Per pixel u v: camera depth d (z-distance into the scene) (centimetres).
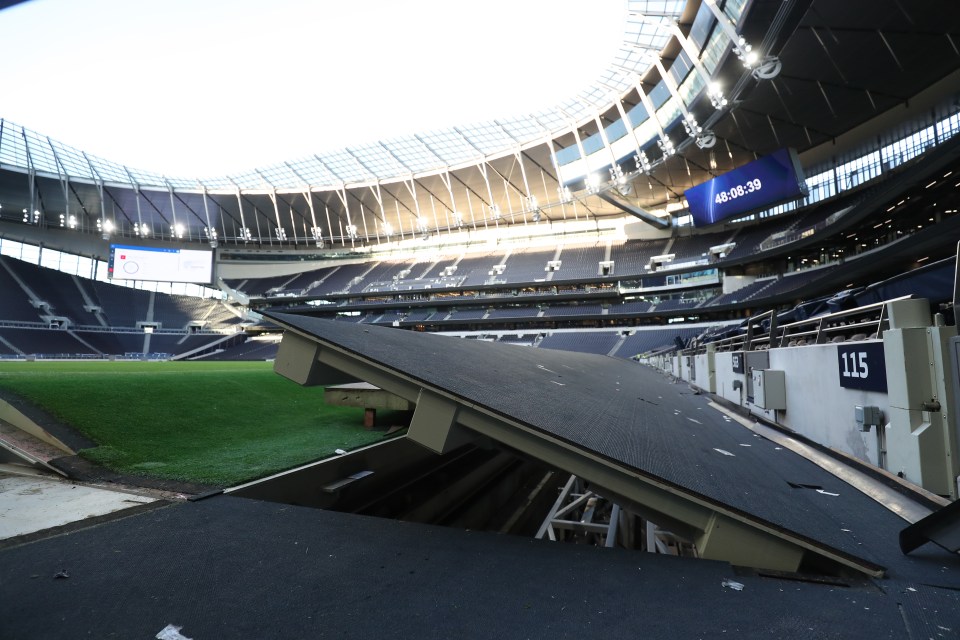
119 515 280
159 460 430
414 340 457
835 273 2584
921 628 159
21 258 5362
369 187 5462
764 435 542
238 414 677
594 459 238
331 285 5950
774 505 250
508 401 290
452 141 4697
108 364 2252
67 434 457
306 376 324
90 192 5278
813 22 2080
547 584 190
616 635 152
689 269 4297
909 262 2206
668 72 3161
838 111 2905
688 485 230
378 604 171
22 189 4938
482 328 5175
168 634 152
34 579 193
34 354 4034
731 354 880
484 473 695
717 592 185
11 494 324
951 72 2438
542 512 732
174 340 5100
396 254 6303
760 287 3806
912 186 2152
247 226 6119
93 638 150
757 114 2962
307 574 198
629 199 4656
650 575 201
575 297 4847
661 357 2695
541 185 4950
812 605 177
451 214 5703
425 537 243
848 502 307
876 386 377
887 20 2066
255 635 151
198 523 266
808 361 525
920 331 326
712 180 3559
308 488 414
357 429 643
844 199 3247
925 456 310
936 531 217
